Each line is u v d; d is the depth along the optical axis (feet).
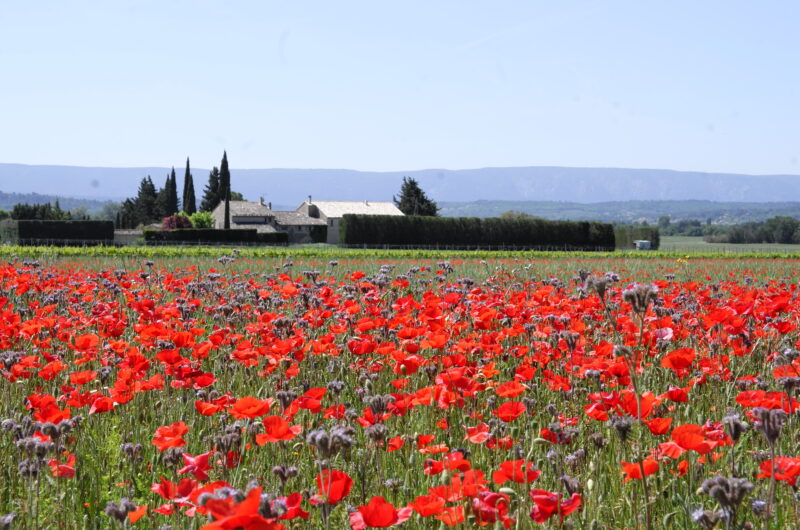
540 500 9.91
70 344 24.22
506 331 22.27
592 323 26.37
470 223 263.70
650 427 11.75
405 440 15.56
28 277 37.55
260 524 6.92
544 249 270.67
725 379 19.19
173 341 20.02
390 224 256.11
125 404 18.40
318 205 431.02
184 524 12.38
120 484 13.87
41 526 12.59
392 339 24.20
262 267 85.46
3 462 15.14
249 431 15.01
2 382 19.84
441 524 11.36
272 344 21.15
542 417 18.19
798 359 17.25
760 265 113.39
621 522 12.88
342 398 19.94
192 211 432.66
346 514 12.24
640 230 325.62
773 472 10.13
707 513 9.52
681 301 30.86
